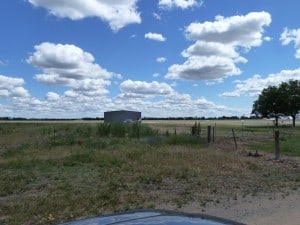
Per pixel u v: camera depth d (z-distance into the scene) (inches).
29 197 452.4
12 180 562.9
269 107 3668.8
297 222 343.6
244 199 443.2
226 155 814.5
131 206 406.0
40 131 1672.0
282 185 530.3
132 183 531.8
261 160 788.6
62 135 1314.0
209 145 1101.7
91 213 375.9
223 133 1951.3
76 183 535.2
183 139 1120.2
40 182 546.6
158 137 1141.7
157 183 533.0
